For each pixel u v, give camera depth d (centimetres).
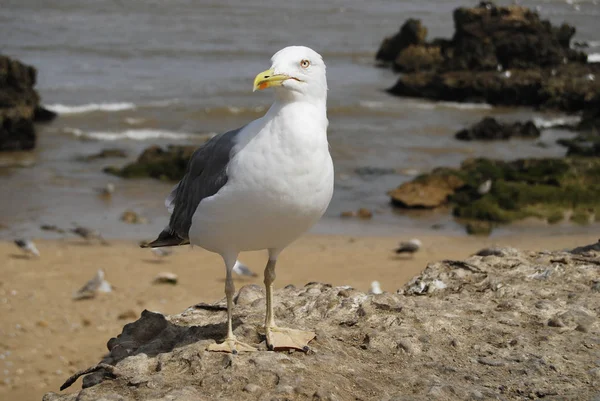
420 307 617
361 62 4425
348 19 6144
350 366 527
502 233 1906
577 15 6844
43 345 1205
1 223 1873
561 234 1897
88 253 1661
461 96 3597
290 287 679
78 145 2708
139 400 488
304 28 5603
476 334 576
